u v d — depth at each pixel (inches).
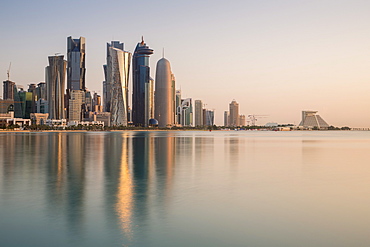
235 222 695.7
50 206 824.9
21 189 1043.9
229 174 1402.6
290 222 697.0
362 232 634.2
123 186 1103.6
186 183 1169.4
